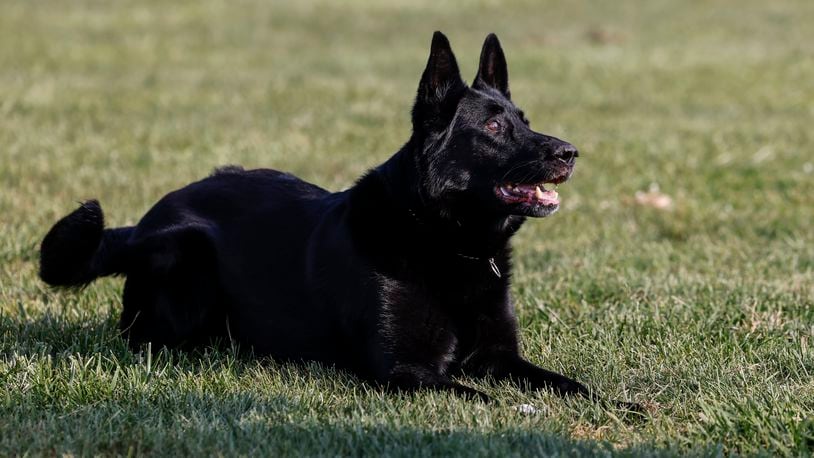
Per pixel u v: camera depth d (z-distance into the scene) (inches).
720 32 1788.9
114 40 1571.1
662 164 809.5
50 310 426.3
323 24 1823.3
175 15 1824.6
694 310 430.6
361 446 289.6
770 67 1428.4
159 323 396.2
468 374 373.1
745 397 328.2
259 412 314.5
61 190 684.1
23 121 937.5
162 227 399.5
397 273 354.9
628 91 1243.8
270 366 374.0
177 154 816.3
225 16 1845.5
